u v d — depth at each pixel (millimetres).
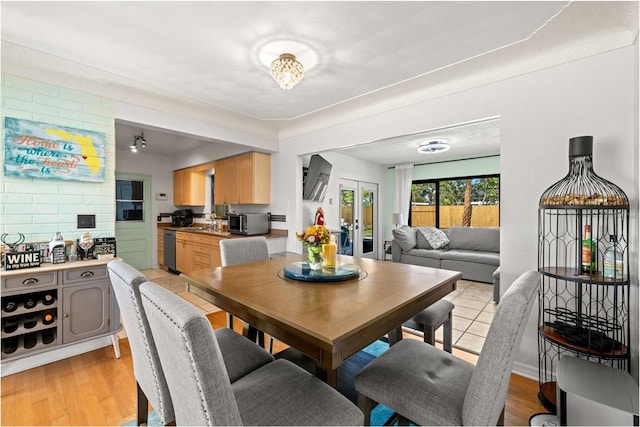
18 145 2168
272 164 4391
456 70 2271
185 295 3986
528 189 2100
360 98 2848
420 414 1095
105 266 2332
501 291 2217
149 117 2920
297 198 4082
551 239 2010
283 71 1971
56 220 2350
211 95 2771
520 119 2135
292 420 979
